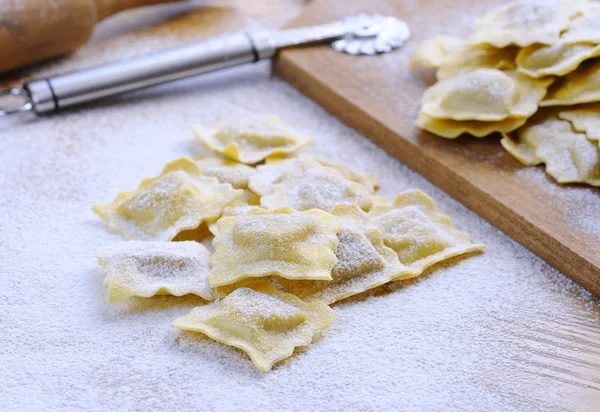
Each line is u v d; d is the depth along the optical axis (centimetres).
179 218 48
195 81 60
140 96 58
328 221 47
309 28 61
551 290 47
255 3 67
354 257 46
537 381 43
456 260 48
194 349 44
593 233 48
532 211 49
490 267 48
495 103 52
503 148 53
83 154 54
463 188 51
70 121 56
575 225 48
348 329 45
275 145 53
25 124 56
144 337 44
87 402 42
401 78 58
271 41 59
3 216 50
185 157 51
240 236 46
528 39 53
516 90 53
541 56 53
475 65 55
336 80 57
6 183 52
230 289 46
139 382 43
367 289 46
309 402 42
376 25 61
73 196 51
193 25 64
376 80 57
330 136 56
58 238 49
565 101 52
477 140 53
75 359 44
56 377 43
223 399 42
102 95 57
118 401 42
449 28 62
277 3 67
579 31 53
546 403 42
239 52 59
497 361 44
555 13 54
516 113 52
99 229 49
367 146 55
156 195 49
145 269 46
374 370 43
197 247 47
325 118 57
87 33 60
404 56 59
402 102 56
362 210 49
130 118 57
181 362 43
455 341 44
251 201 50
